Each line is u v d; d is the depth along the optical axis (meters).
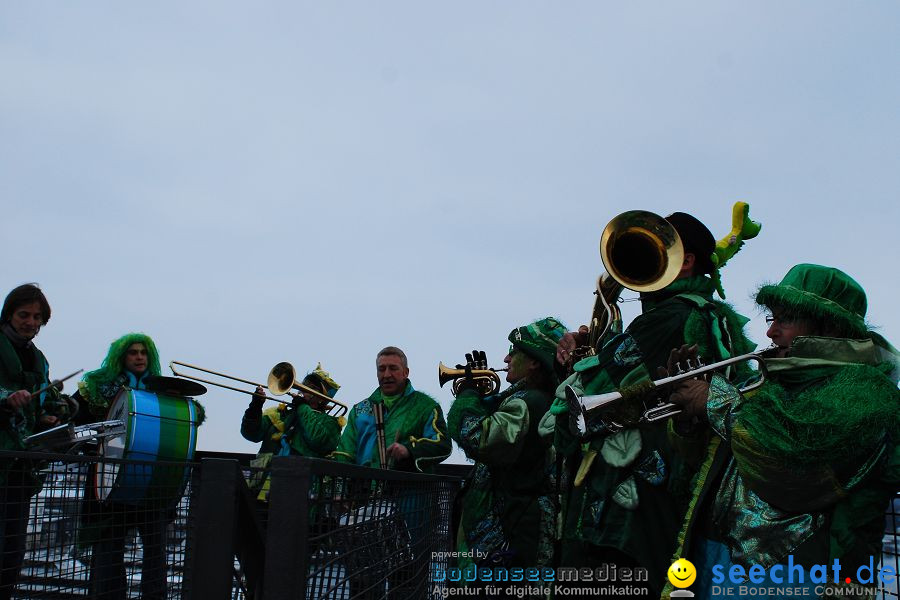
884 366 2.34
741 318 3.10
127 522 3.43
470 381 4.56
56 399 5.35
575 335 3.54
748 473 2.29
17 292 4.98
